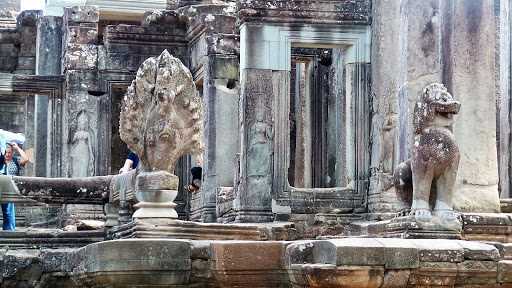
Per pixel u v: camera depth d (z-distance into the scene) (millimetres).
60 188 17484
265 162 21656
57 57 32781
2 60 36125
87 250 14359
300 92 29219
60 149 30234
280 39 21938
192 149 15258
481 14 18562
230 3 32312
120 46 29609
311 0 22000
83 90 29500
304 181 28844
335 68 24781
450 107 16094
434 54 19516
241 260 14203
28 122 36375
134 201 16391
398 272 13477
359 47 22156
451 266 13703
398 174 16906
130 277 13953
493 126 18422
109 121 29594
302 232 21453
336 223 21547
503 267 13930
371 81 22078
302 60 26672
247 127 21719
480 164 18281
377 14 21906
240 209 21516
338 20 22047
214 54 25000
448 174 16188
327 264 13367
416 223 16016
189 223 15102
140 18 35062
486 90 18453
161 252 14016
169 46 29125
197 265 14250
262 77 21828
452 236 16062
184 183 27547
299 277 13664
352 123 22031
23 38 36188
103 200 17594
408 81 19531
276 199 21562
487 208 18141
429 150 16078
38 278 15273
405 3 19688
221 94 24891
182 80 15188
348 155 22031
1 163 20672
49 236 17391
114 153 33031
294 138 31078
